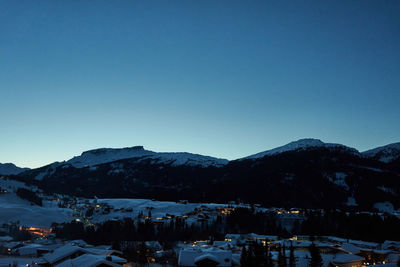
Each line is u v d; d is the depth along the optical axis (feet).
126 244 502.38
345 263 367.45
